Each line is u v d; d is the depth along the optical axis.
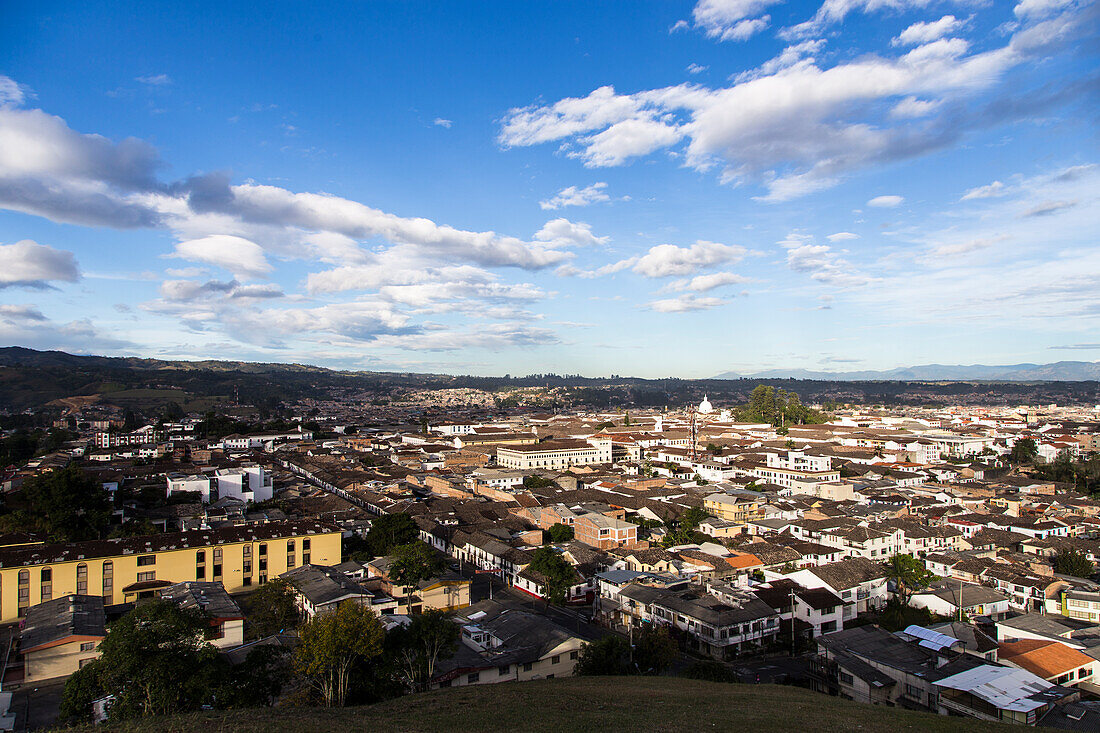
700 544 131.50
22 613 93.31
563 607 108.31
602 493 186.50
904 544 136.50
